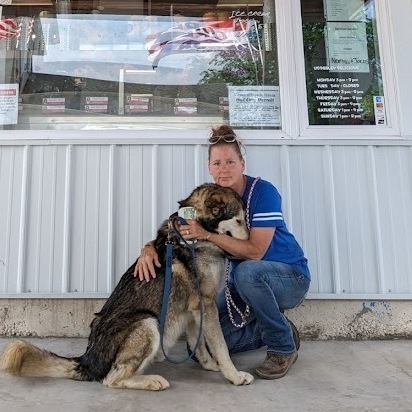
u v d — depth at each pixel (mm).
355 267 3000
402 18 3316
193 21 3527
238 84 3373
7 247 2955
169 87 3410
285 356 2217
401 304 2988
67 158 3051
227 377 2090
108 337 2061
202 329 2137
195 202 2271
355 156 3119
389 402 1892
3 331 2912
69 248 2971
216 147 2312
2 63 3332
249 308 2355
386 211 3062
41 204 3002
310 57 3314
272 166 3092
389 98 3244
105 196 3031
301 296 2320
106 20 3500
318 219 3047
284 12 3346
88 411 1785
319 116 3225
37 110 3289
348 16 3379
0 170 3016
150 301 2096
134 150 3082
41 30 3420
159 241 2307
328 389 2043
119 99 3373
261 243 2166
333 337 2947
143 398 1914
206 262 2141
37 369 2088
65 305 2941
